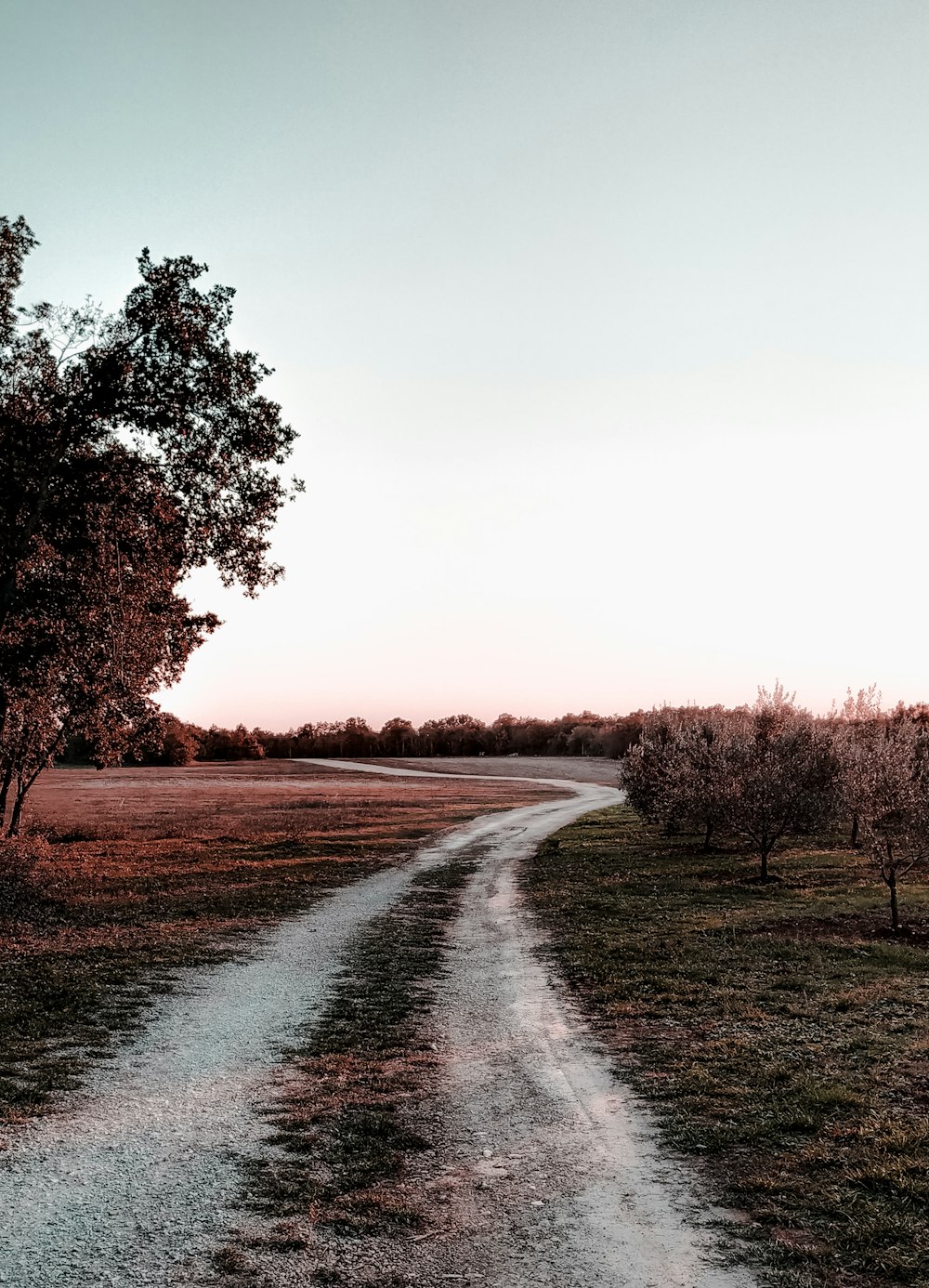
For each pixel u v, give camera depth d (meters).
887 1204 6.39
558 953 16.50
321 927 19.38
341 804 66.50
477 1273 5.55
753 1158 7.33
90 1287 5.34
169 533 23.33
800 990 13.12
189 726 130.38
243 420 22.55
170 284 20.91
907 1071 9.35
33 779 33.94
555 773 125.69
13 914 18.53
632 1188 6.82
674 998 12.87
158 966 15.11
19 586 21.48
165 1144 7.68
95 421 21.39
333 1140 7.81
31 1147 7.57
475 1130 8.09
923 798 17.38
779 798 25.20
